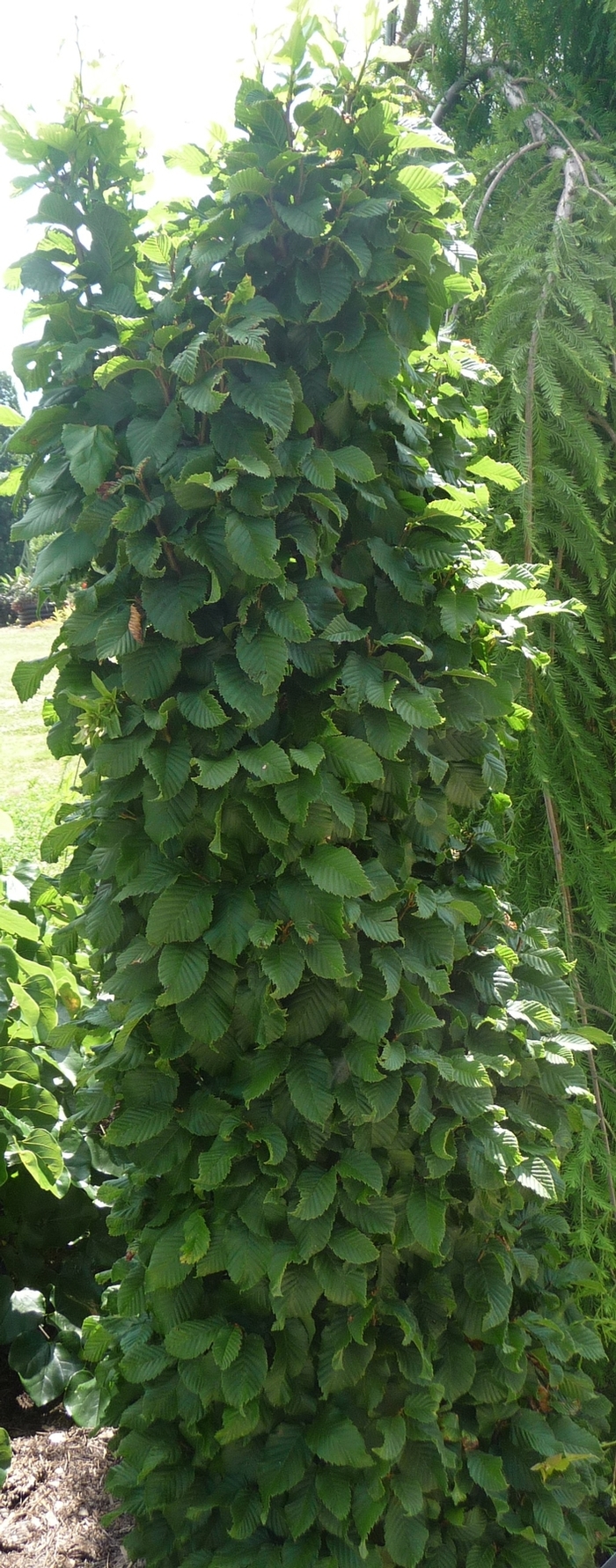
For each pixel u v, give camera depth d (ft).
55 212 4.51
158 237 4.50
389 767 4.80
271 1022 4.59
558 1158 5.85
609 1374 6.87
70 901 8.41
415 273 4.60
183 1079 5.16
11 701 23.35
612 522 6.49
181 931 4.47
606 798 6.59
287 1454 4.99
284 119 4.46
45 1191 7.47
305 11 4.33
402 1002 5.00
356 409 4.70
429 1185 5.04
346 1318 5.04
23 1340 7.21
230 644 4.54
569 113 6.64
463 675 4.97
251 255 4.51
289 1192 4.92
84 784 5.03
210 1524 5.34
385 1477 5.09
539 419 6.18
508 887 6.82
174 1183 5.19
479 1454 5.30
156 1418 5.60
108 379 4.32
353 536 4.90
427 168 4.45
